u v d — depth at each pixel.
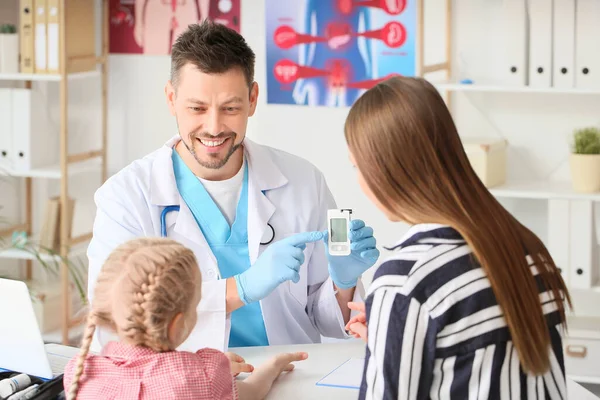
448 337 1.36
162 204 2.23
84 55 3.98
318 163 4.02
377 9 3.87
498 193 3.47
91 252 2.23
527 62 3.58
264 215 2.29
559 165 3.72
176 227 2.22
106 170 4.20
